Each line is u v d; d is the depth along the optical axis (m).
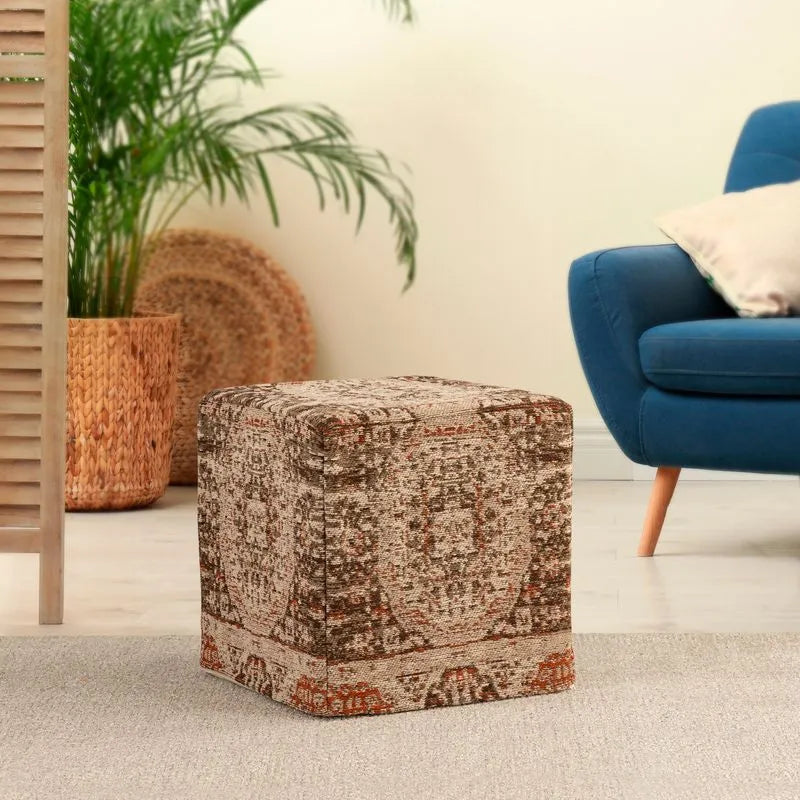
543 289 3.86
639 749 1.68
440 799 1.53
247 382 3.77
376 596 1.79
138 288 3.76
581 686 1.95
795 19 3.76
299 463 1.77
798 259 2.85
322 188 3.87
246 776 1.60
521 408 1.86
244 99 3.86
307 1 3.84
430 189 3.86
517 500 1.87
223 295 3.76
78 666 2.05
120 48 3.29
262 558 1.88
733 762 1.64
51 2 2.22
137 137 3.43
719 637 2.20
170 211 3.87
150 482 3.37
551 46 3.81
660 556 2.85
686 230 2.91
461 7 3.81
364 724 1.78
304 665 1.81
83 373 3.26
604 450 3.84
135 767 1.63
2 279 2.27
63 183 2.25
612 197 3.83
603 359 2.75
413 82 3.84
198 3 3.34
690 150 3.81
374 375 3.91
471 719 1.80
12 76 2.23
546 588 1.91
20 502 2.31
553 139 3.83
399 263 3.82
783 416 2.58
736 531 3.10
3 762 1.65
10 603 2.47
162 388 3.37
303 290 3.90
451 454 1.82
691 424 2.66
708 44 3.78
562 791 1.55
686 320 2.83
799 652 2.11
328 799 1.53
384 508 1.78
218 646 1.99
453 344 3.89
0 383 2.28
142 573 2.71
